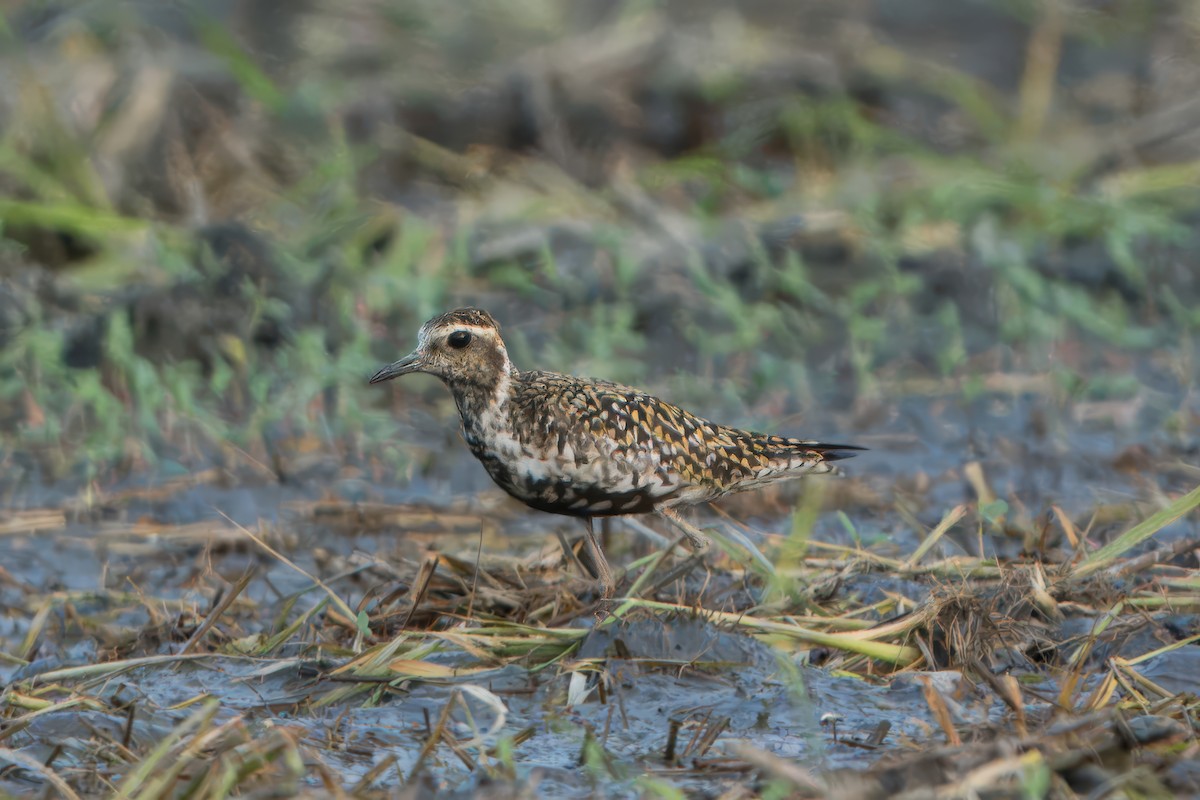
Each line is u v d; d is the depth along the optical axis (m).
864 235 22.38
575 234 21.98
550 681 11.35
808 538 14.66
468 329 12.88
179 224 22.12
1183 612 12.20
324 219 22.14
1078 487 16.59
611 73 25.88
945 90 27.00
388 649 11.52
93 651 12.49
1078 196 23.72
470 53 26.16
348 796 8.89
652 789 9.02
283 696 11.28
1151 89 27.41
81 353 19.64
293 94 24.58
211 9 26.27
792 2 27.88
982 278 21.66
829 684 11.27
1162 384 19.91
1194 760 9.22
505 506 16.36
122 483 16.78
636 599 11.88
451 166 24.45
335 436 18.00
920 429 18.56
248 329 20.02
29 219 21.12
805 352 20.75
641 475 12.94
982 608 11.84
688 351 20.61
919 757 9.10
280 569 14.56
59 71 24.02
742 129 25.86
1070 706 10.48
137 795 9.11
